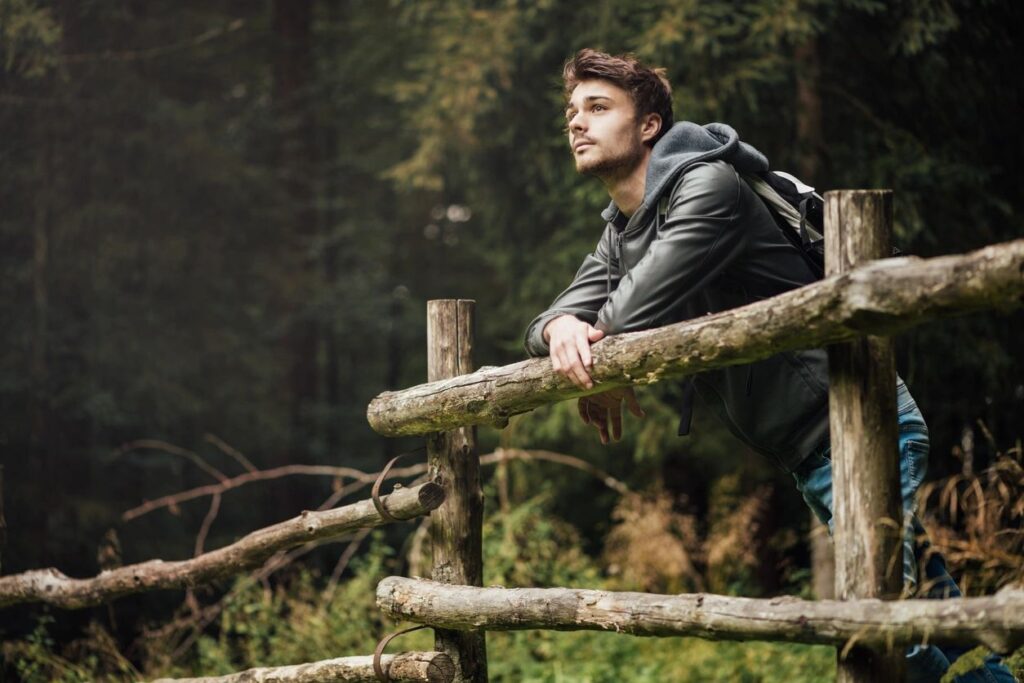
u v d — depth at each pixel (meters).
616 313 2.34
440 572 3.05
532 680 5.60
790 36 6.79
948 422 7.43
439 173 9.45
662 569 7.38
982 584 3.40
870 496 2.03
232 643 6.74
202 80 11.25
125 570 4.28
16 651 5.53
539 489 8.80
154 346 9.36
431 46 9.34
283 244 11.66
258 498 11.38
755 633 2.03
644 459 8.87
